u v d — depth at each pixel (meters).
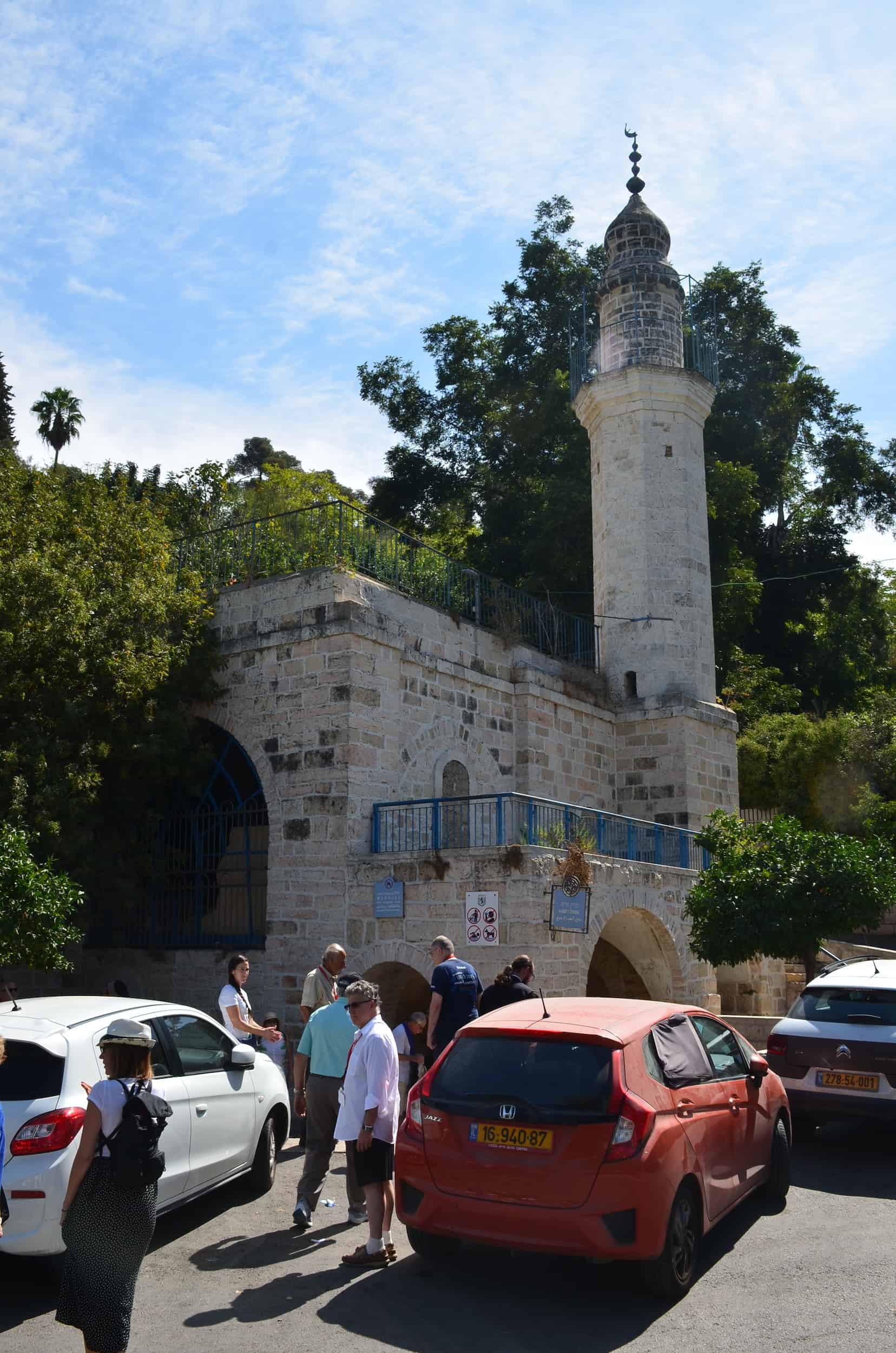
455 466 41.16
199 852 18.02
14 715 15.17
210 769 18.08
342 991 9.08
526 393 38.25
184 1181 7.65
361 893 15.66
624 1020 7.10
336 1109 8.12
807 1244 7.50
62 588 15.09
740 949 16.11
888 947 27.64
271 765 16.97
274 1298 6.59
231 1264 7.26
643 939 18.55
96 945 18.86
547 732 21.02
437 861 14.93
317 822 16.31
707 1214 6.93
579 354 26.56
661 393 24.50
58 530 17.05
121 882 17.06
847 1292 6.51
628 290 25.64
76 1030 7.18
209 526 24.30
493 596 21.45
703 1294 6.56
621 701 23.50
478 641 19.97
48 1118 6.60
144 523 18.48
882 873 16.22
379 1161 7.23
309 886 16.17
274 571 18.45
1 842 11.34
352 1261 7.16
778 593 42.47
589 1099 6.41
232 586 18.25
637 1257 6.14
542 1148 6.36
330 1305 6.46
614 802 23.11
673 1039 7.39
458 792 18.64
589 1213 6.14
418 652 17.97
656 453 24.39
